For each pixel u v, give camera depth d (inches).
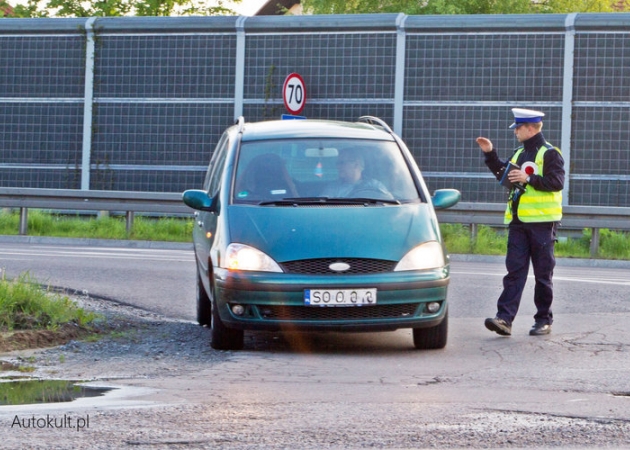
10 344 956.0
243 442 577.6
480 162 2394.2
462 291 1438.2
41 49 2603.3
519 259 1072.8
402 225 978.7
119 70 2564.0
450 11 3526.1
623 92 2330.2
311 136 1099.3
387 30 2428.6
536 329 1072.8
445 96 2407.7
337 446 571.5
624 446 581.3
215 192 1071.6
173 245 2220.7
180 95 2532.0
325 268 935.7
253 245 948.0
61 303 1108.5
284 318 932.0
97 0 3934.5
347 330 936.3
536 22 2358.5
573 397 726.5
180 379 799.7
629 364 888.9
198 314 1132.5
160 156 2544.3
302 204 1008.2
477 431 609.9
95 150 2576.3
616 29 2325.3
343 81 2458.2
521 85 2377.0
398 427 618.5
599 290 1449.3
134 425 615.8
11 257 1768.0
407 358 924.6
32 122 2613.2
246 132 1117.1
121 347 973.2
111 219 2411.4
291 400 706.2
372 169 1062.4
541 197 1069.1
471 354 949.8
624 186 2333.9
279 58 2484.0
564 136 2357.3
